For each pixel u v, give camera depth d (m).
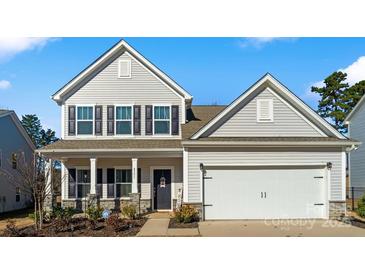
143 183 21.27
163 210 21.16
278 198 17.47
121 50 21.80
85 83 21.73
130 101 21.67
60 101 21.61
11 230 14.52
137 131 21.55
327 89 40.66
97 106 21.61
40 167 17.75
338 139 17.59
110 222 15.23
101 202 21.17
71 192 21.27
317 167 17.61
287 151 17.55
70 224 15.89
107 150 19.59
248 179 17.47
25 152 30.27
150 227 15.58
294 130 17.88
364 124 27.34
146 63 21.61
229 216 17.33
